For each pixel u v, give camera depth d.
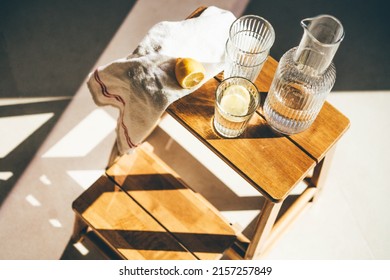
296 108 1.11
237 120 1.07
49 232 1.67
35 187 1.73
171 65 1.17
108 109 1.88
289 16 2.10
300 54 1.05
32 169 1.76
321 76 1.08
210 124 1.17
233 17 1.26
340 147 1.86
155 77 1.16
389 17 2.14
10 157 1.77
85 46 1.99
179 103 1.19
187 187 1.43
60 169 1.76
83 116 1.86
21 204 1.70
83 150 1.80
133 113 1.23
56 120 1.84
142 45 1.20
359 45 2.07
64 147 1.80
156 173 1.43
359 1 2.16
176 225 1.37
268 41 1.20
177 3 2.10
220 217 1.40
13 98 1.88
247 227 1.71
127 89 1.20
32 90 1.90
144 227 1.35
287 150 1.16
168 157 1.81
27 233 1.67
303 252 1.70
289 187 1.11
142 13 2.07
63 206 1.71
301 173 1.13
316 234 1.73
